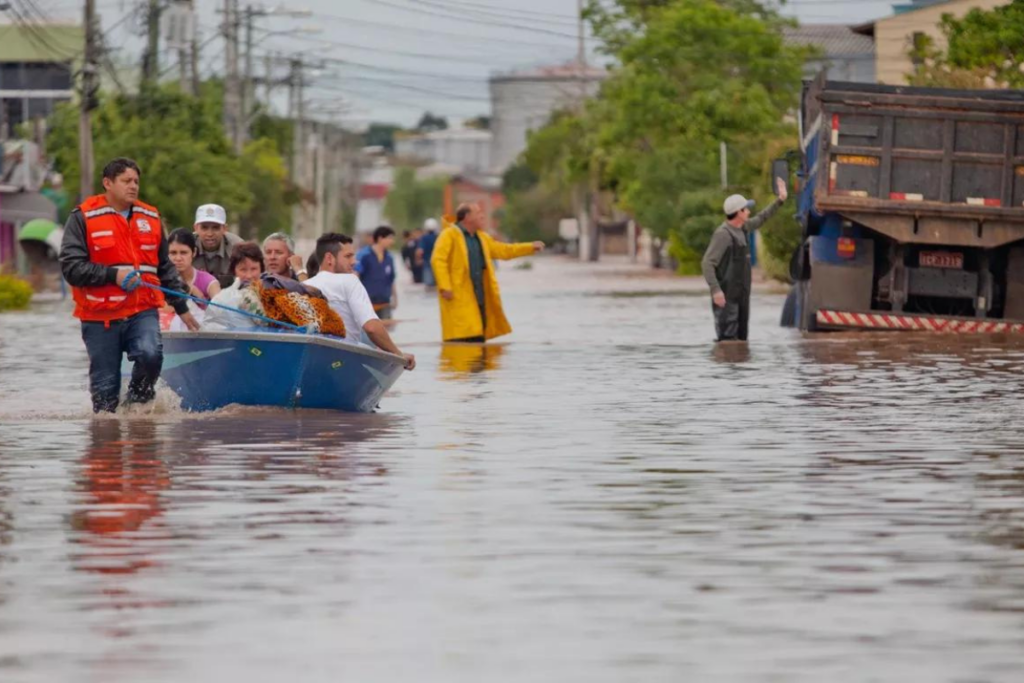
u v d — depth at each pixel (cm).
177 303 3512
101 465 2698
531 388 4172
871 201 6006
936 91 6169
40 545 2003
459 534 2066
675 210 16575
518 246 5919
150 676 1426
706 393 4003
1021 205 6006
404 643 1533
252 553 1947
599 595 1722
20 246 14775
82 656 1492
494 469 2656
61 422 3331
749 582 1781
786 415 3488
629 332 6788
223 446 2950
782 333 6494
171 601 1702
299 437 3091
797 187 7112
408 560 1903
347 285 3650
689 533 2070
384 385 3622
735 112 16212
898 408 3622
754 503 2306
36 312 9600
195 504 2298
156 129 14100
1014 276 6159
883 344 5694
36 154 15388
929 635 1550
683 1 16575
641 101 16750
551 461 2756
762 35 16562
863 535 2056
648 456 2819
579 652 1498
